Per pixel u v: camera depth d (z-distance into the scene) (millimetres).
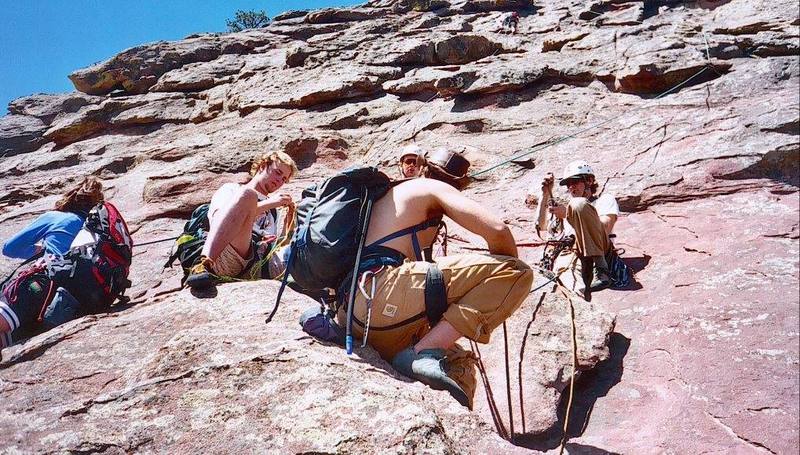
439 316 3193
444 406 2922
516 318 4277
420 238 3328
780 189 5906
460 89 9680
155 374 3139
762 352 3861
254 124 11445
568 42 11680
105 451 2703
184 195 8352
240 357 3121
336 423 2711
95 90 16375
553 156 7684
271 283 4316
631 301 4906
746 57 8789
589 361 4008
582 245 5227
